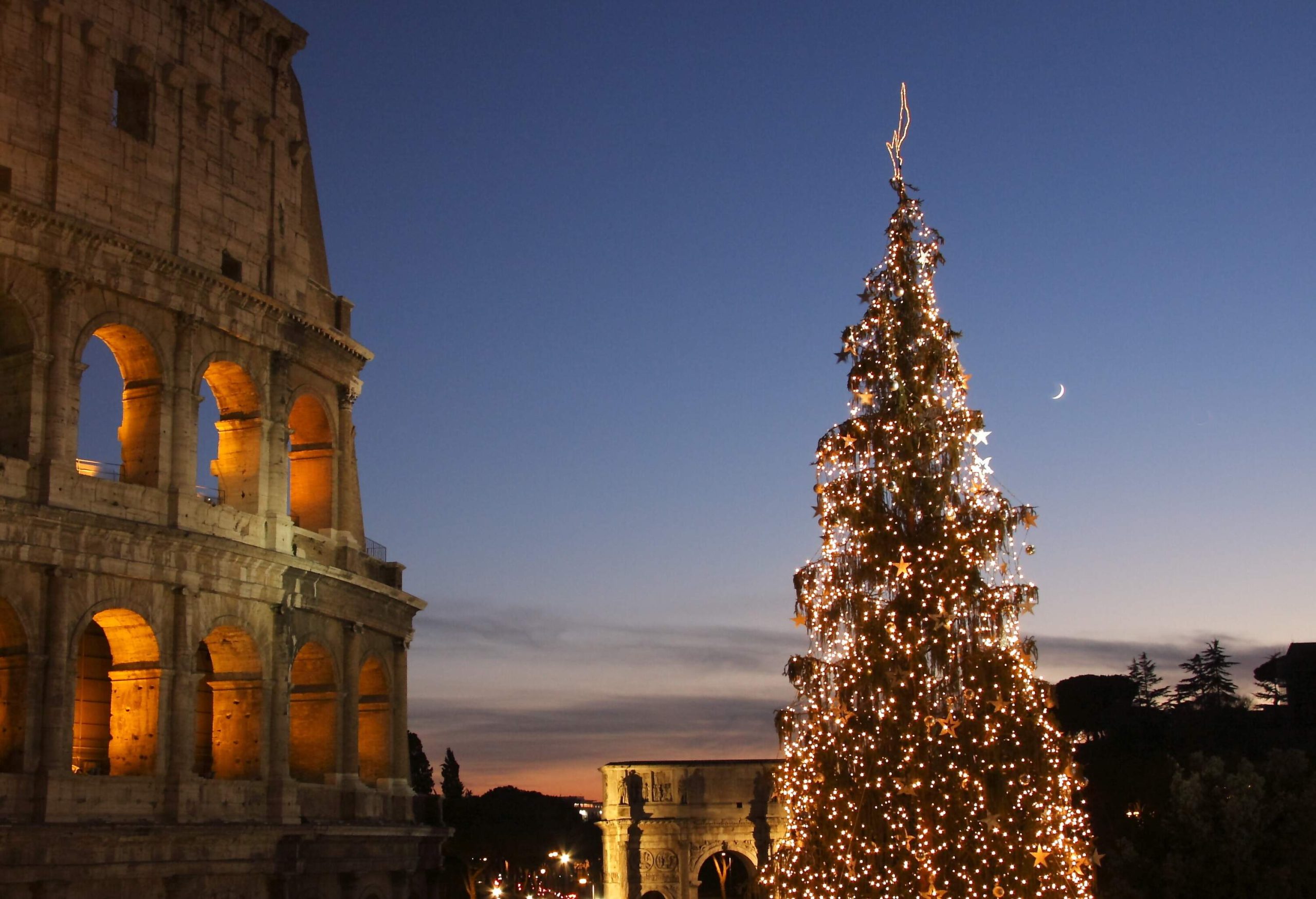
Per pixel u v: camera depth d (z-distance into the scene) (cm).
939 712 5572
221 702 6862
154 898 6047
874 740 5531
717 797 16062
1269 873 9250
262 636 6856
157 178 6688
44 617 5747
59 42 6303
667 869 15938
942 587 5581
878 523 5703
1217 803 9650
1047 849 5378
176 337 6631
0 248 5847
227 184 7131
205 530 6575
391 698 8094
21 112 6091
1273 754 10081
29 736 5616
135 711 6228
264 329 7169
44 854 5531
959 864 5353
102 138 6419
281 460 7206
